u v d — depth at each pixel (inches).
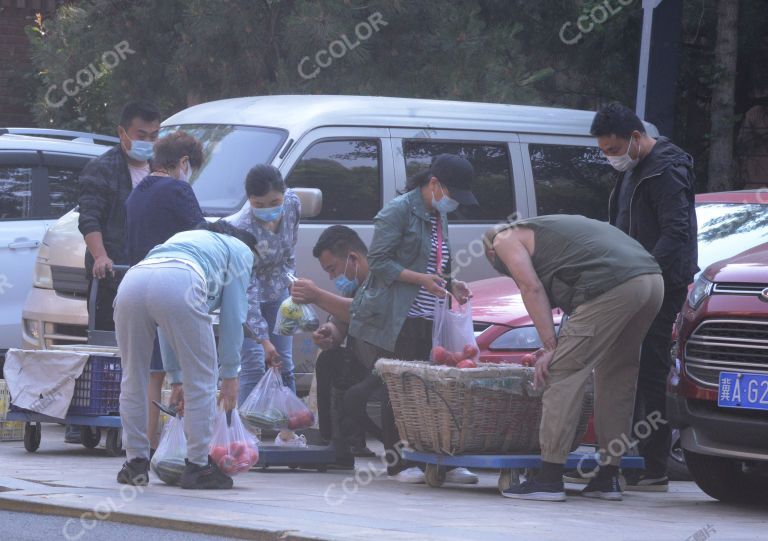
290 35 965.8
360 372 579.8
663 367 558.6
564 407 496.1
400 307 548.4
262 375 620.7
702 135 1328.7
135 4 1072.2
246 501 460.8
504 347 620.1
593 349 495.5
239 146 756.0
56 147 886.4
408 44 1019.3
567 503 496.1
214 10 1005.8
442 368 512.1
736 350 492.7
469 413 514.9
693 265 563.5
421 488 530.6
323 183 749.3
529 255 507.8
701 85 1311.5
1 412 693.3
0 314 848.9
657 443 563.2
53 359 625.6
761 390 482.6
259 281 628.1
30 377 632.4
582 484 573.0
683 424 510.3
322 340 584.7
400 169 775.7
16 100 1423.5
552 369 499.5
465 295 557.9
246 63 1024.9
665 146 561.6
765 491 545.0
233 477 550.3
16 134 930.7
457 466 529.7
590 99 1262.3
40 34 1253.7
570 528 418.0
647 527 430.6
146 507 437.1
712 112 1227.2
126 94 1089.4
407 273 545.0
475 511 455.8
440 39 1010.1
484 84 1011.3
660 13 967.6
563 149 855.7
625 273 494.3
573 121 872.9
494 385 515.5
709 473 529.3
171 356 513.3
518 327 623.8
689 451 521.3
